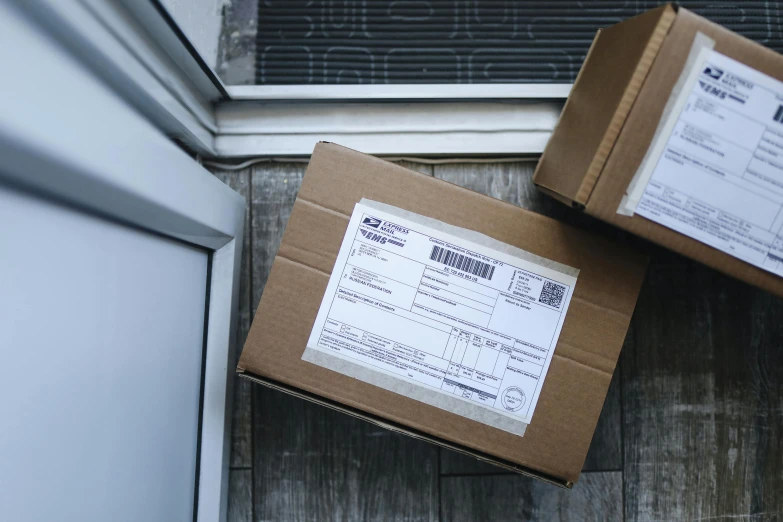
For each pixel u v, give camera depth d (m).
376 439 0.83
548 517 0.83
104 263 0.46
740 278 0.58
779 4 0.86
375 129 0.84
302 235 0.63
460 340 0.63
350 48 0.84
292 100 0.83
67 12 0.41
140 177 0.47
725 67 0.54
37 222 0.37
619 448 0.84
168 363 0.61
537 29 0.85
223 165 0.84
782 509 0.84
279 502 0.81
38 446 0.38
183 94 0.69
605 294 0.64
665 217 0.57
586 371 0.64
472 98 0.83
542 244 0.64
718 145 0.55
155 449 0.59
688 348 0.85
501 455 0.63
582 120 0.65
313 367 0.63
